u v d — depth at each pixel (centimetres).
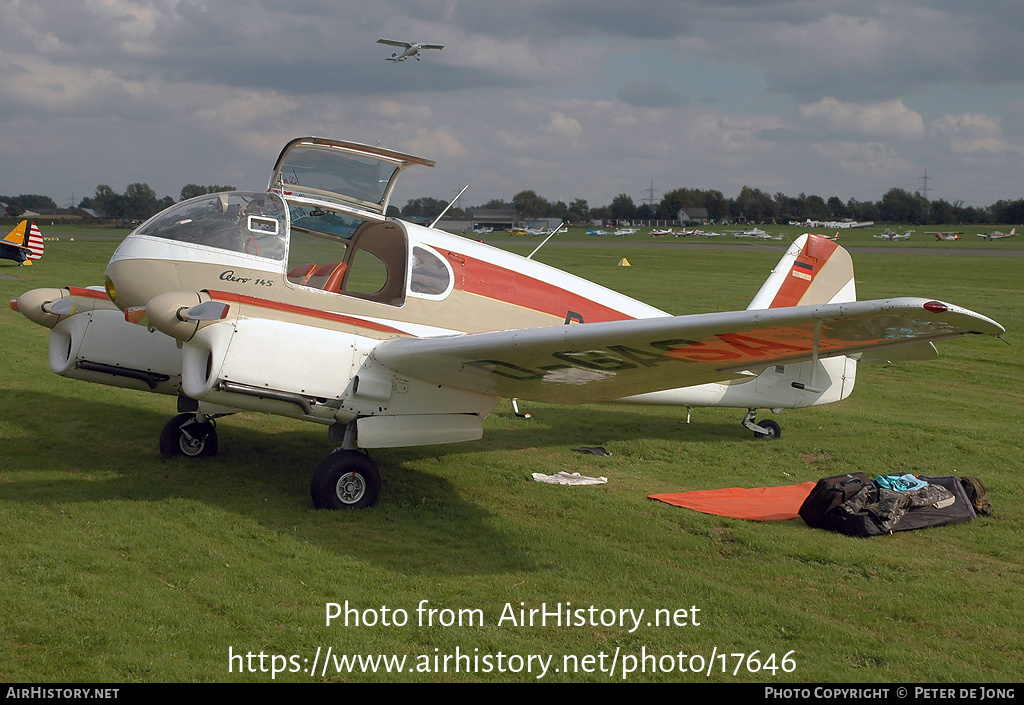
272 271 638
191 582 455
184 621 407
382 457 774
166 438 730
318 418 602
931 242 9144
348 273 703
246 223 641
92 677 350
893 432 926
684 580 494
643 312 834
